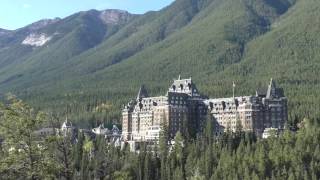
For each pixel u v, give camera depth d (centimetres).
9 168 5953
